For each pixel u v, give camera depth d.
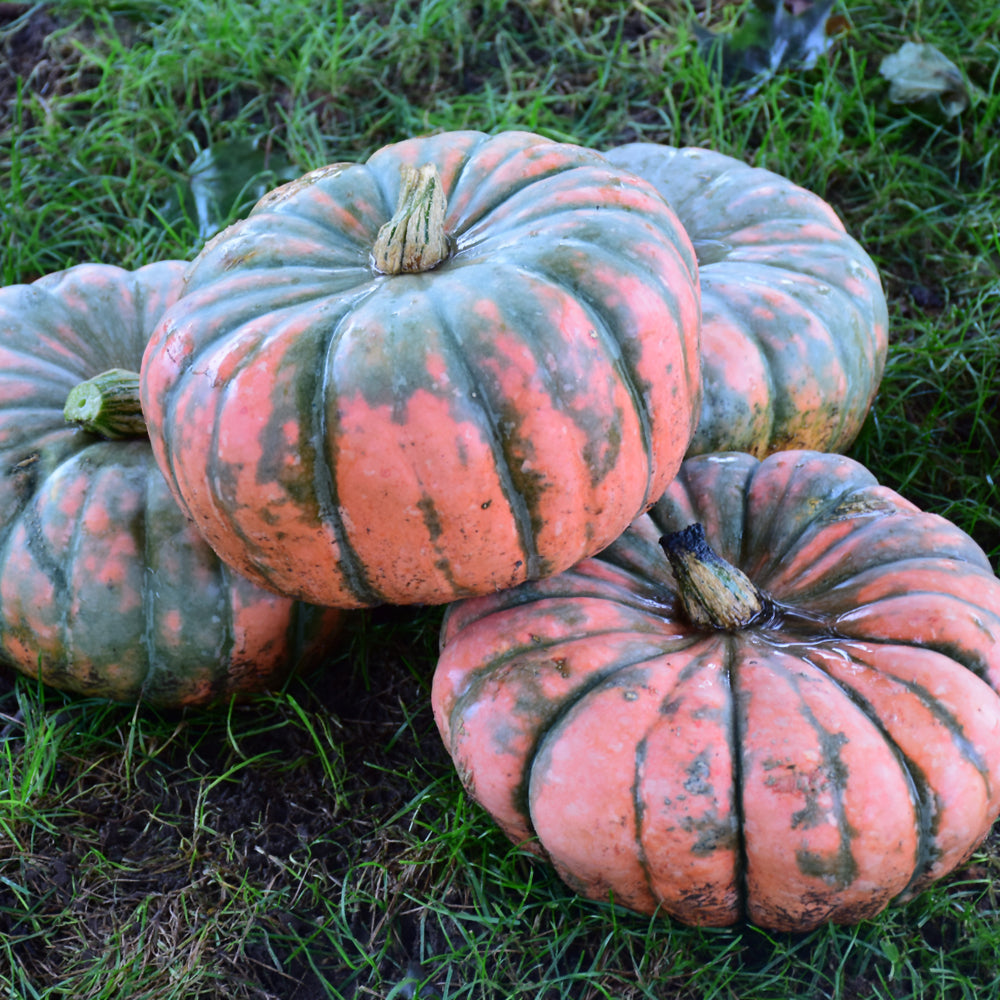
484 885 1.17
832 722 1.03
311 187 1.16
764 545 1.18
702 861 1.03
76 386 1.25
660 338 1.06
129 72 1.80
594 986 1.11
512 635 1.10
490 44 1.88
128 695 1.24
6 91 1.87
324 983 1.12
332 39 1.87
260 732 1.27
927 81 1.75
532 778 1.07
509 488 1.03
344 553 1.05
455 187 1.16
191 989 1.12
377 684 1.31
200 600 1.20
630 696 1.05
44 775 1.22
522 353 1.01
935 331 1.54
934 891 1.14
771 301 1.29
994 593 1.10
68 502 1.20
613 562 1.17
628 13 1.93
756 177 1.41
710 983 1.11
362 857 1.20
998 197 1.66
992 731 1.05
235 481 1.04
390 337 1.01
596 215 1.09
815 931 1.12
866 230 1.67
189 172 1.72
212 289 1.09
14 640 1.22
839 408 1.31
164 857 1.20
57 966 1.15
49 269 1.64
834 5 1.85
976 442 1.49
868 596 1.11
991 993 1.10
